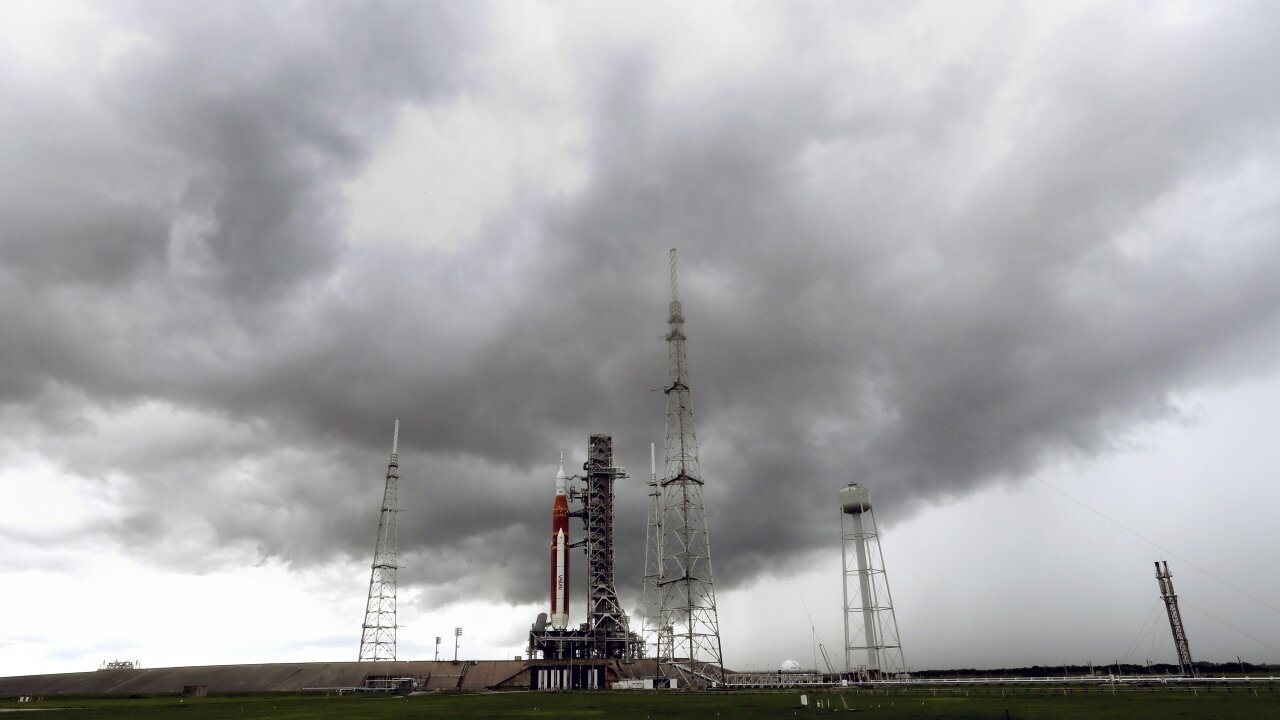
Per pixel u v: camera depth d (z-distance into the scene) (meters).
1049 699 91.88
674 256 162.25
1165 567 157.50
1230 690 102.00
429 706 104.25
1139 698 89.50
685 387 153.00
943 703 89.88
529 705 103.69
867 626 158.12
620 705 100.81
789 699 107.44
